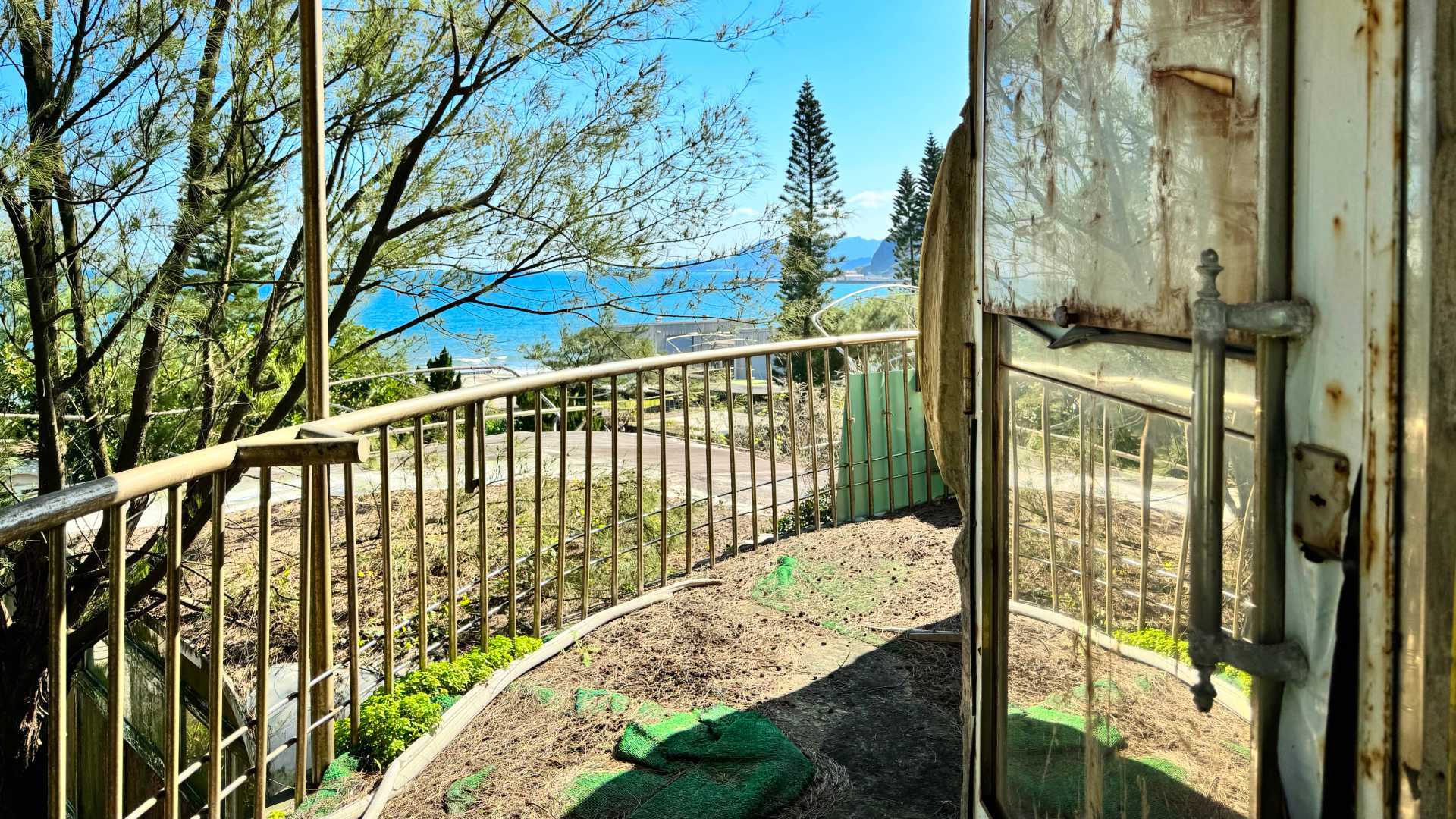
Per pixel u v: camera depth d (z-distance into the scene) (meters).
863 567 4.30
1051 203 1.31
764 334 6.34
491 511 6.05
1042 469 1.46
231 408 5.40
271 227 5.12
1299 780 0.80
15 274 4.84
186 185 4.75
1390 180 0.69
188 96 4.69
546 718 2.83
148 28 4.50
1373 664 0.71
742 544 4.88
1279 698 0.82
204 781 4.96
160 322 4.87
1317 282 0.76
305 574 2.37
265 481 2.14
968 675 1.92
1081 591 1.33
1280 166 0.79
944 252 1.98
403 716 2.69
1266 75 0.80
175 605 1.95
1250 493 0.87
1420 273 0.67
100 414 5.30
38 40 4.23
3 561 5.48
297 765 2.38
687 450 4.22
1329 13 0.74
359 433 2.57
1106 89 1.13
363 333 6.03
